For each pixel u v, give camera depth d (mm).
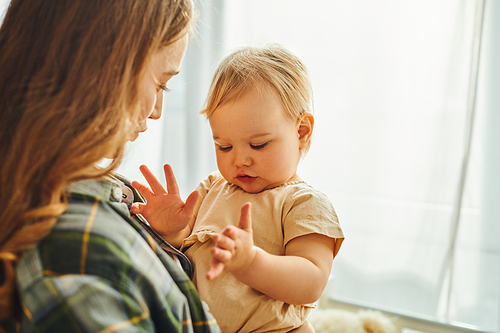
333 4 2156
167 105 2443
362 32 2115
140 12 542
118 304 461
